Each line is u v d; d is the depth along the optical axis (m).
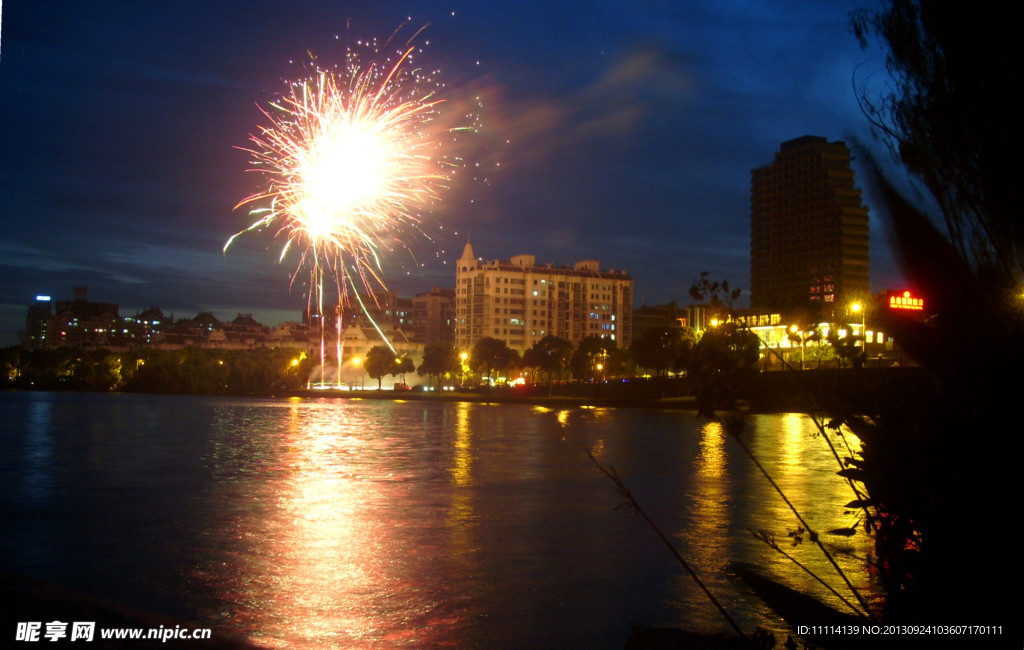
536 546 19.89
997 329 6.09
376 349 189.75
